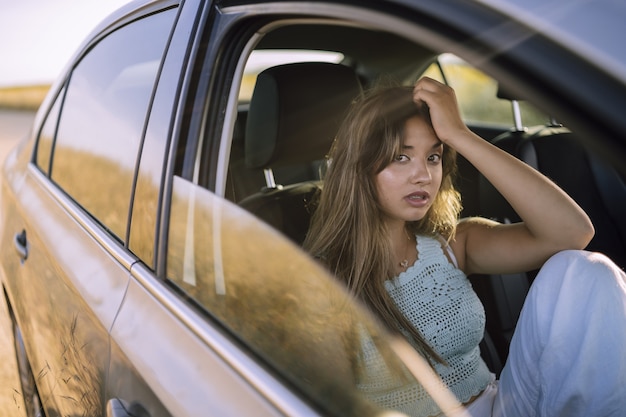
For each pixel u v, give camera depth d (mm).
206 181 1388
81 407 1709
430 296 1580
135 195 1577
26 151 2902
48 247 2039
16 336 2686
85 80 2287
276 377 1055
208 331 1218
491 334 2080
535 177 1554
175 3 1625
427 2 862
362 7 963
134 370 1319
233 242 1300
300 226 1832
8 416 2834
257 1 1277
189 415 1113
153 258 1459
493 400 1578
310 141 1931
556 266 1355
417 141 1512
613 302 1290
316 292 1216
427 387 1238
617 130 655
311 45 2049
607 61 681
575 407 1292
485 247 1694
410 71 2232
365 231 1498
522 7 766
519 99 761
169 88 1500
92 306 1595
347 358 1146
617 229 2316
